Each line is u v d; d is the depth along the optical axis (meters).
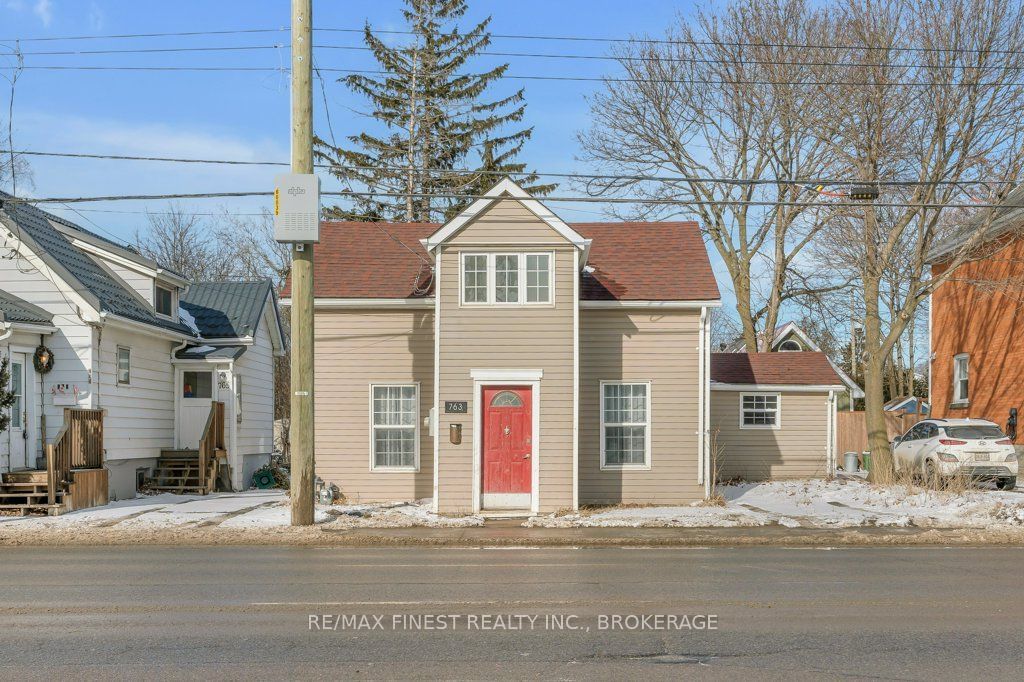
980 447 23.73
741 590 10.89
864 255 26.33
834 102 25.50
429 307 22.11
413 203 42.34
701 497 21.27
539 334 20.05
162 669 7.32
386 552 14.90
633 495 21.28
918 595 10.59
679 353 21.48
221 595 10.59
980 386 31.30
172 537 16.31
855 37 24.64
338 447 22.12
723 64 32.22
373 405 22.16
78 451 21.00
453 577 11.92
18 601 10.27
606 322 21.53
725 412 28.44
